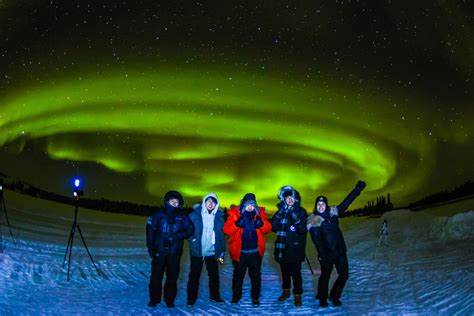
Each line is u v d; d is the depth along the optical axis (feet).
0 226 44.14
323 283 22.40
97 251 39.42
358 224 69.15
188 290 22.79
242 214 22.97
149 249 22.26
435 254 36.22
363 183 22.89
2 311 19.94
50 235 45.65
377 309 21.54
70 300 23.06
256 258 22.95
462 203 83.41
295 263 22.89
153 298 22.40
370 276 30.58
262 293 26.30
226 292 27.04
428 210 83.51
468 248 36.35
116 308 21.81
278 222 23.16
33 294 23.65
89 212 82.89
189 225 22.41
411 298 23.30
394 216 60.29
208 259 23.40
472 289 22.80
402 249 41.27
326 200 22.63
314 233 22.26
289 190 23.16
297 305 22.72
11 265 27.76
